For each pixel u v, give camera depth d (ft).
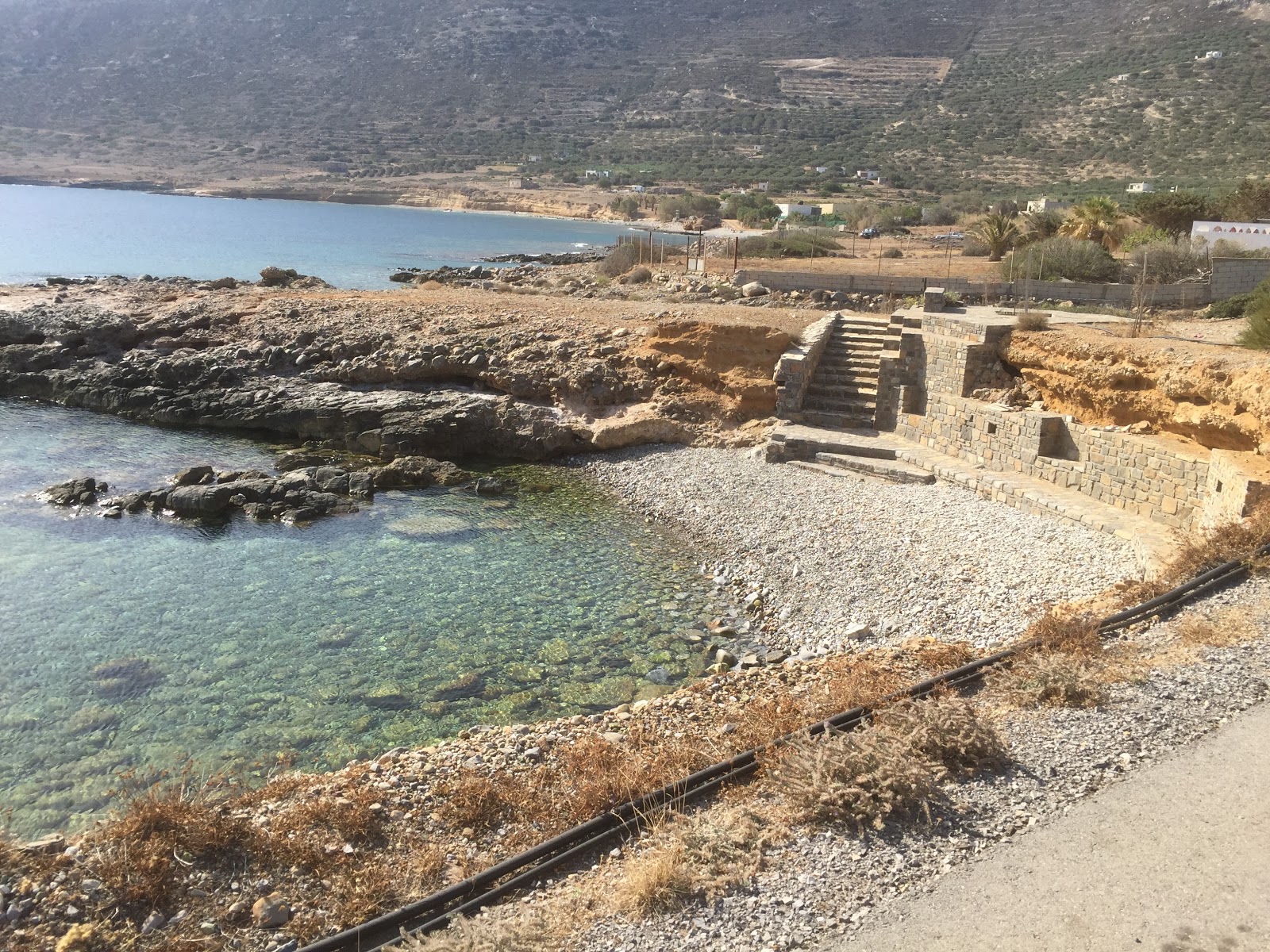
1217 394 65.51
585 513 82.12
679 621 61.31
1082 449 72.54
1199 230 175.22
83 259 261.65
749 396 98.89
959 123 609.01
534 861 30.81
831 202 438.81
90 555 70.69
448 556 71.92
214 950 27.30
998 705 38.65
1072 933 25.54
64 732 47.80
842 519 74.28
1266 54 528.63
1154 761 33.35
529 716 49.80
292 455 94.38
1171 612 45.44
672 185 581.12
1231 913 25.99
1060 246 153.17
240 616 61.26
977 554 64.34
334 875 30.60
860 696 39.81
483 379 108.37
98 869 29.50
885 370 91.97
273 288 163.53
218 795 37.68
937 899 27.30
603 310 124.36
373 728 48.44
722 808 32.94
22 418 108.99
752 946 25.98
